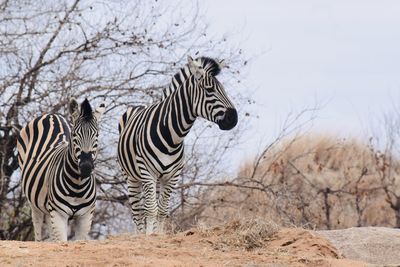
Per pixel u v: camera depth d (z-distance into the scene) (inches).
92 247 845.2
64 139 1184.2
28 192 1154.7
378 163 1995.6
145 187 1139.9
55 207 1074.7
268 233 909.8
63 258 785.6
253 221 927.0
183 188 1664.6
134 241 908.0
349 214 1958.7
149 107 1185.4
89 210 1087.0
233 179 1728.6
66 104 1694.1
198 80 1111.0
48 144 1173.1
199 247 882.8
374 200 2011.6
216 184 1665.8
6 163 1728.6
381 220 1980.8
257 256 828.6
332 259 823.7
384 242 920.3
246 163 1961.1
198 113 1114.1
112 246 856.9
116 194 1777.8
